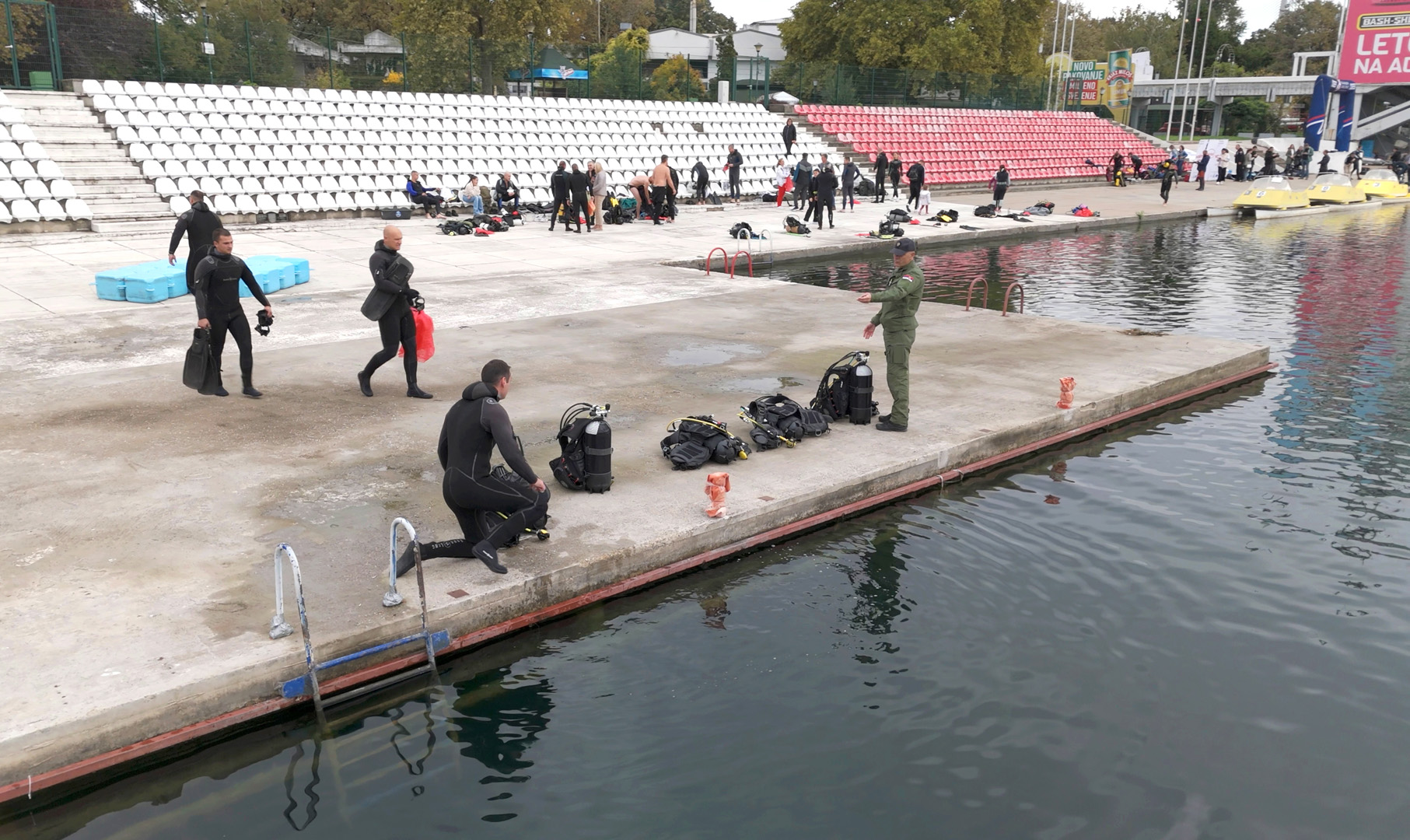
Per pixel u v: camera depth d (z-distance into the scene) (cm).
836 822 425
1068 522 779
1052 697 529
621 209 2650
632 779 455
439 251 2036
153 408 912
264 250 1962
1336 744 493
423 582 548
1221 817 435
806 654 570
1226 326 1617
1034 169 4600
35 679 462
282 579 555
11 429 844
